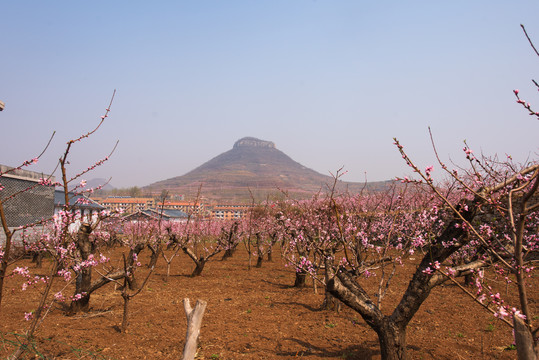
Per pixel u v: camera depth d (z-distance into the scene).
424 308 9.48
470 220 4.86
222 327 8.04
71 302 8.97
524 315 3.51
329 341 7.14
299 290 12.32
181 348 6.67
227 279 14.87
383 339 5.25
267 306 10.08
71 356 6.05
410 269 15.10
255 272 16.89
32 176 24.69
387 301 10.30
